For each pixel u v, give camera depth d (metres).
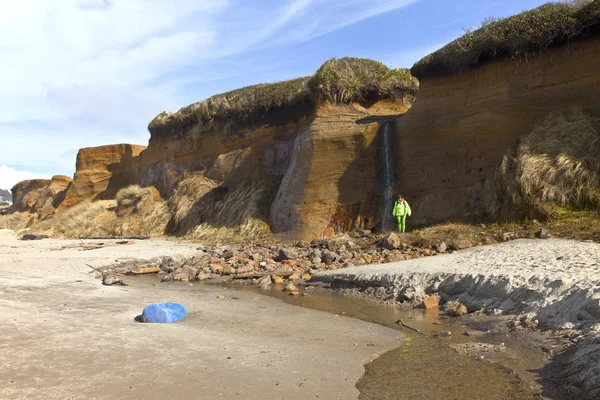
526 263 8.75
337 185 19.17
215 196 25.69
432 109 17.73
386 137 18.73
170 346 5.57
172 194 29.70
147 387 4.20
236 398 4.09
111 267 14.18
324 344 6.11
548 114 14.75
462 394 4.45
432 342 6.28
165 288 10.97
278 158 24.95
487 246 12.03
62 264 13.98
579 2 14.75
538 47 15.16
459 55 16.88
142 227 28.23
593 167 12.87
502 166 14.44
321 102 21.09
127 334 6.07
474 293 8.23
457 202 16.19
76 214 35.31
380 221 17.91
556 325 6.12
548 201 13.06
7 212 69.75
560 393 4.41
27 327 6.12
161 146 34.75
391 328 7.12
